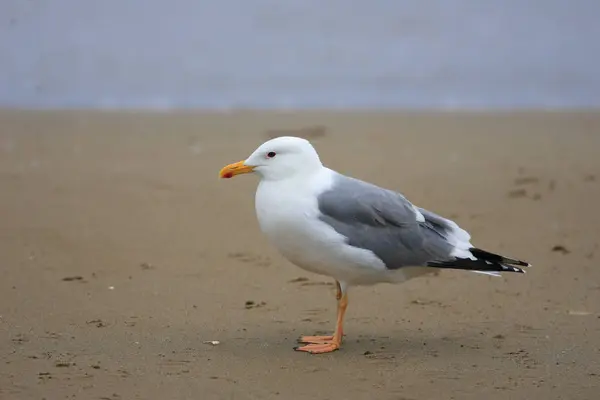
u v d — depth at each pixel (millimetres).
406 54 33938
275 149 9805
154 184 17562
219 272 12828
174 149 20656
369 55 33781
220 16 37750
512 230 14938
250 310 11320
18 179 17719
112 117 24688
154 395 8586
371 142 21516
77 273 12641
